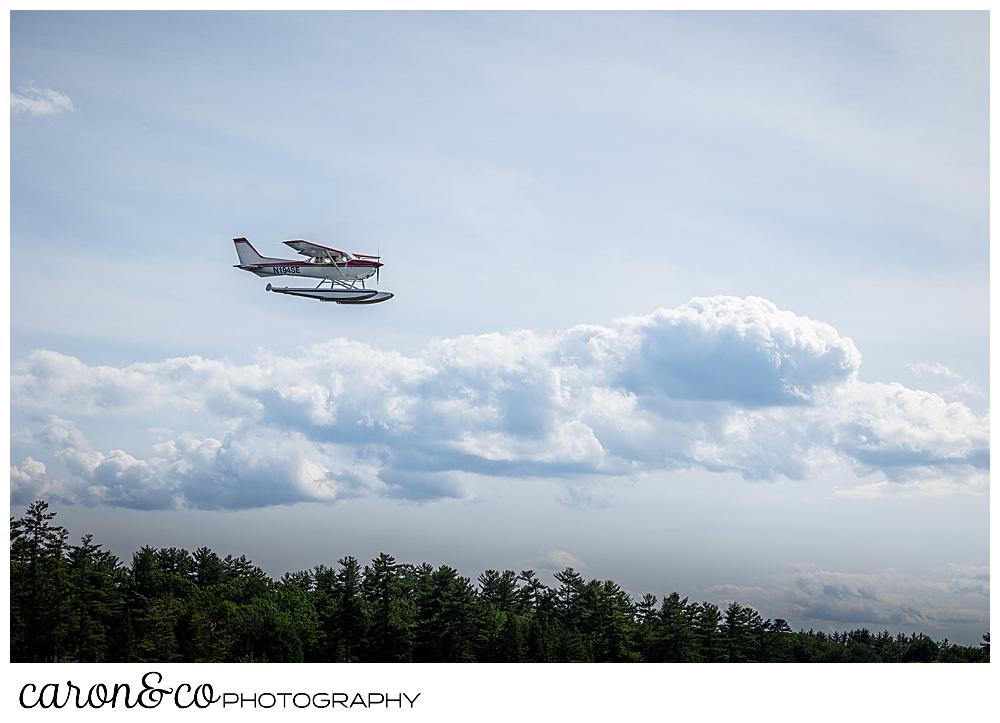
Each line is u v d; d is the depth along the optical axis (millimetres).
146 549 123000
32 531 91000
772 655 111000
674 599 110000
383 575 101062
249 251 86750
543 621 108938
